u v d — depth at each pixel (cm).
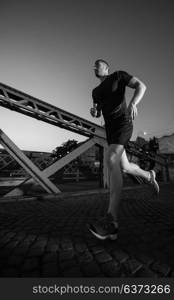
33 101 533
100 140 701
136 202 434
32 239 192
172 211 331
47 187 559
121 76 186
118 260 142
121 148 188
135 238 191
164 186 881
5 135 495
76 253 156
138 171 244
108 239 186
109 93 191
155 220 266
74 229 227
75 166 1405
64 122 589
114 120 190
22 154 517
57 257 149
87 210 349
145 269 129
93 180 1466
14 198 480
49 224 252
